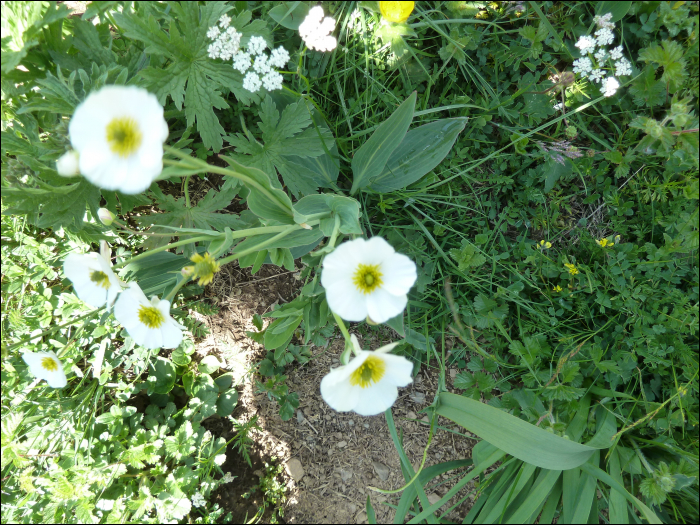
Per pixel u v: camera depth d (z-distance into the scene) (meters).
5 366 0.21
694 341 0.21
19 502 0.21
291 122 0.20
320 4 0.20
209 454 0.22
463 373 0.22
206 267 0.16
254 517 0.22
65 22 0.20
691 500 0.20
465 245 0.22
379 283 0.16
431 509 0.19
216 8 0.18
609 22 0.20
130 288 0.18
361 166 0.21
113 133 0.14
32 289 0.22
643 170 0.22
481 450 0.21
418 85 0.22
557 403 0.21
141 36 0.18
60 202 0.19
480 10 0.22
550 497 0.20
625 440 0.21
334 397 0.16
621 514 0.19
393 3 0.18
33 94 0.19
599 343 0.22
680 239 0.21
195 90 0.19
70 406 0.22
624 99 0.22
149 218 0.21
